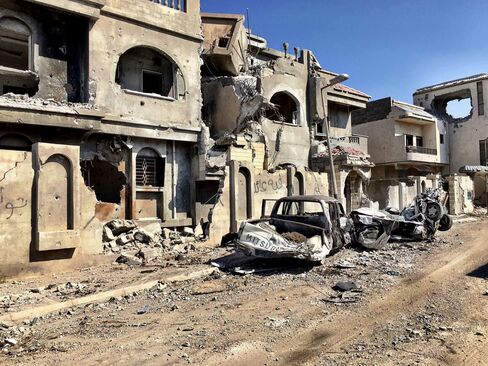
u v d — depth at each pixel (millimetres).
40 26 14125
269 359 4719
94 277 9484
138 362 4688
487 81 37656
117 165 15570
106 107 14812
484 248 12500
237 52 20984
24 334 5812
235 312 6598
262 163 19219
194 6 17750
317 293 7680
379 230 12578
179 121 16984
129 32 15602
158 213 16719
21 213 9508
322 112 24156
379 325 5820
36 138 13297
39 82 14055
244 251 9695
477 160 37938
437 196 16938
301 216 11141
